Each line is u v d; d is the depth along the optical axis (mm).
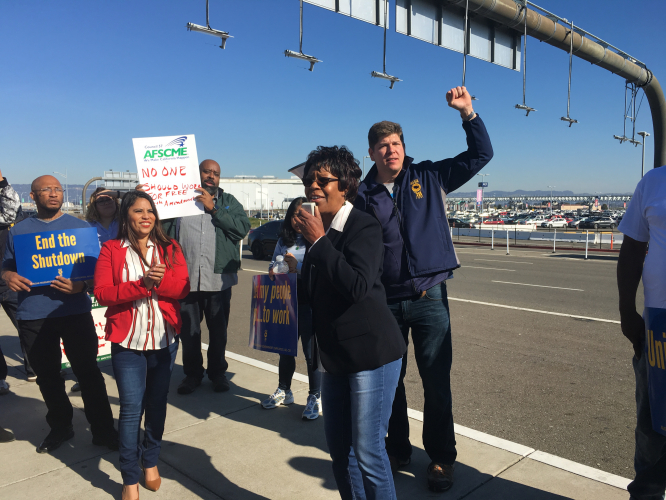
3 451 3176
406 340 2750
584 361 5086
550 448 3232
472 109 2627
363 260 1832
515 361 5109
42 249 3047
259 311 3047
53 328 3082
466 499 2557
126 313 2609
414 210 2656
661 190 1925
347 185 1955
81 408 3951
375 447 1912
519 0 8930
